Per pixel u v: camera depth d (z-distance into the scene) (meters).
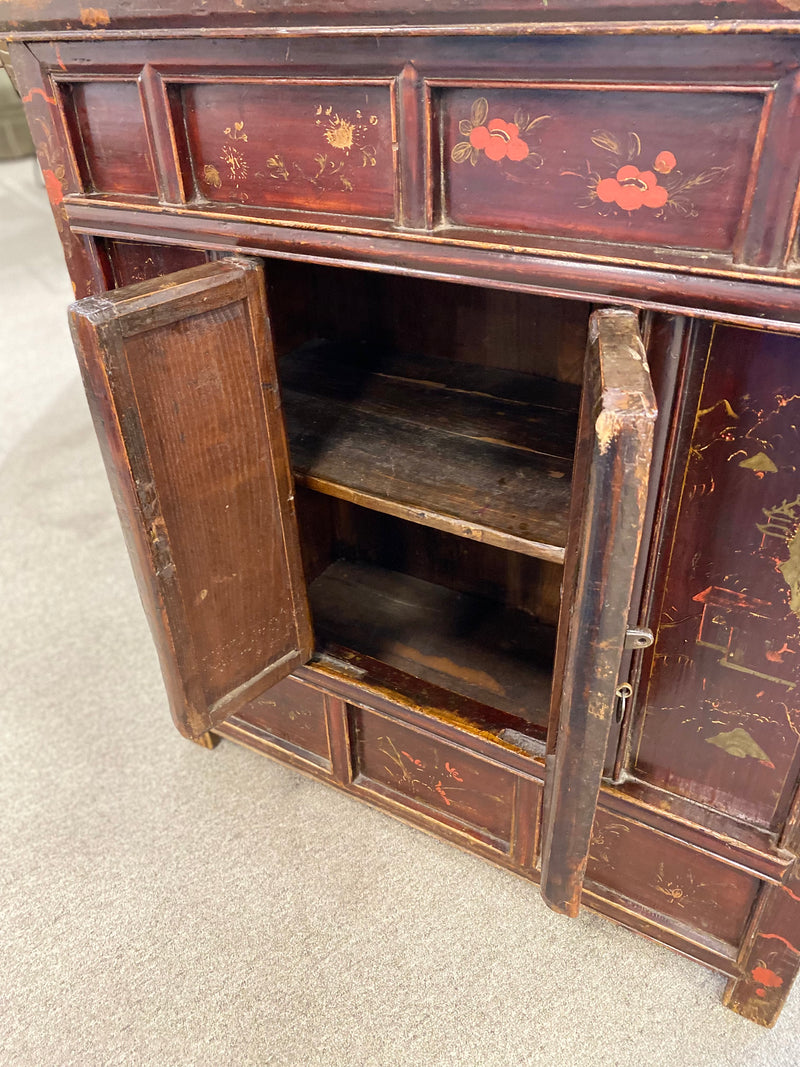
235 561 1.06
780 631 0.84
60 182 1.06
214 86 0.88
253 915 1.25
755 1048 1.07
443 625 1.43
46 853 1.34
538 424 1.18
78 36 0.90
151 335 0.85
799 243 0.66
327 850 1.33
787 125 0.62
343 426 1.19
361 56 0.76
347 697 1.23
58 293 3.58
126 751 1.52
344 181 0.85
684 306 0.71
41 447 2.49
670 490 0.82
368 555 1.59
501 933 1.21
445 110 0.76
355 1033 1.10
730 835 0.98
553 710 0.93
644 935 1.16
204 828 1.38
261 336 0.97
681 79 0.64
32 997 1.15
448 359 1.36
